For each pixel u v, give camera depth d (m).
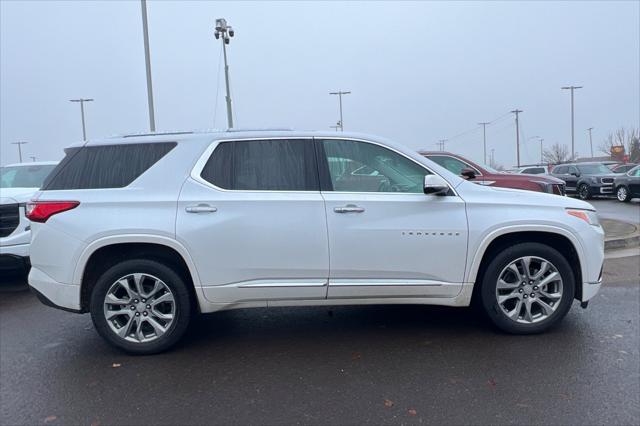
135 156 4.31
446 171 4.43
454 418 3.15
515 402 3.32
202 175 4.24
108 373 3.95
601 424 3.04
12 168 9.26
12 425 3.21
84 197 4.16
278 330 4.83
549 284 4.43
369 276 4.24
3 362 4.22
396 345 4.35
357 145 4.41
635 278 6.46
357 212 4.19
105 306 4.20
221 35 21.16
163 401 3.47
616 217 13.67
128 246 4.25
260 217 4.14
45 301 4.23
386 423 3.12
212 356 4.24
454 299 4.35
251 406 3.37
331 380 3.72
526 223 4.27
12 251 6.41
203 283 4.16
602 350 4.11
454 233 4.24
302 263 4.18
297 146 4.36
